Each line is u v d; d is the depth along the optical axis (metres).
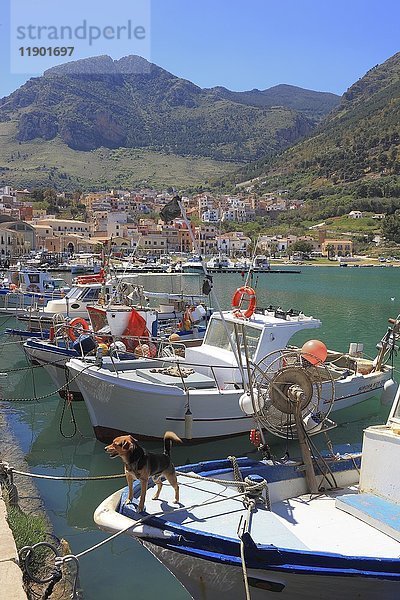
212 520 7.11
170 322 24.70
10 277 47.59
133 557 8.97
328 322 38.94
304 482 8.80
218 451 13.32
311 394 9.16
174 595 7.99
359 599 6.69
